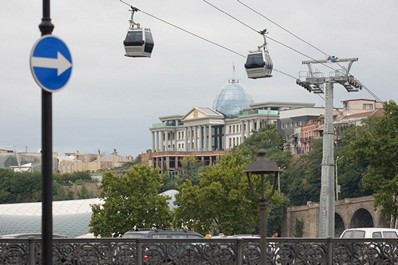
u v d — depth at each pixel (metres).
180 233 98.00
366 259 75.69
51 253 38.12
